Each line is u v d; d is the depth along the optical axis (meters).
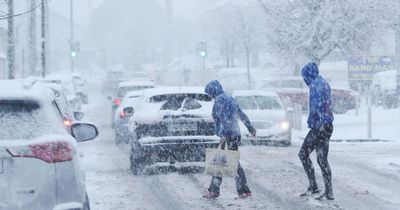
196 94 22.53
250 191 18.34
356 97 50.06
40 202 9.48
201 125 21.83
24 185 9.44
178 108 22.33
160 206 16.91
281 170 23.41
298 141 34.22
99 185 20.16
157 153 21.59
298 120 39.91
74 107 45.28
